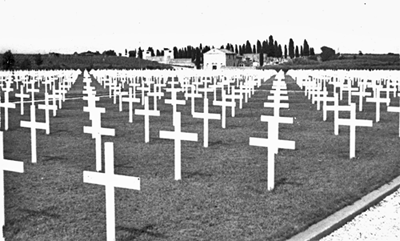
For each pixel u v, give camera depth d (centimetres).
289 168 998
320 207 722
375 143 1296
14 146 1302
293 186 851
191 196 793
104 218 692
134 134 1496
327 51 11925
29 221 684
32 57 8994
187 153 1175
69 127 1695
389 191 822
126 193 811
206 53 12394
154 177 929
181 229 641
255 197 784
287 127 1641
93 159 1116
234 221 668
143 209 726
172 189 838
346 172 955
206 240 600
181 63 13650
